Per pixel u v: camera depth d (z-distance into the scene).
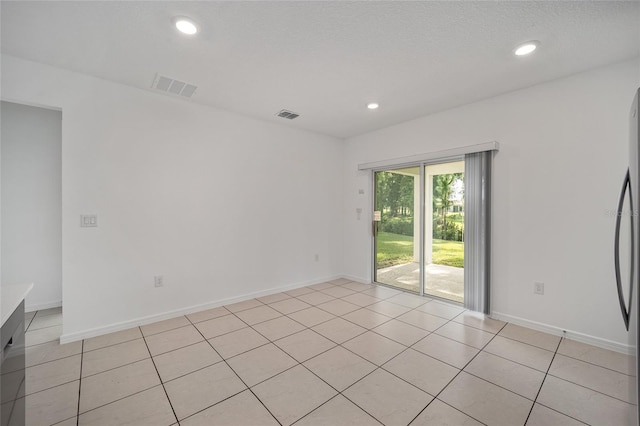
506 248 3.01
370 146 4.49
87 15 1.81
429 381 2.00
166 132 3.08
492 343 2.54
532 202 2.83
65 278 2.55
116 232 2.79
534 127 2.81
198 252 3.32
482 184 3.14
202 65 2.45
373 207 4.63
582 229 2.55
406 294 4.02
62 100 2.52
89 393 1.86
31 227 3.28
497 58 2.31
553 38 2.03
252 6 1.73
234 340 2.62
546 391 1.87
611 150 2.41
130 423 1.61
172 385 1.95
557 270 2.69
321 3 1.70
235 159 3.62
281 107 3.43
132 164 2.88
